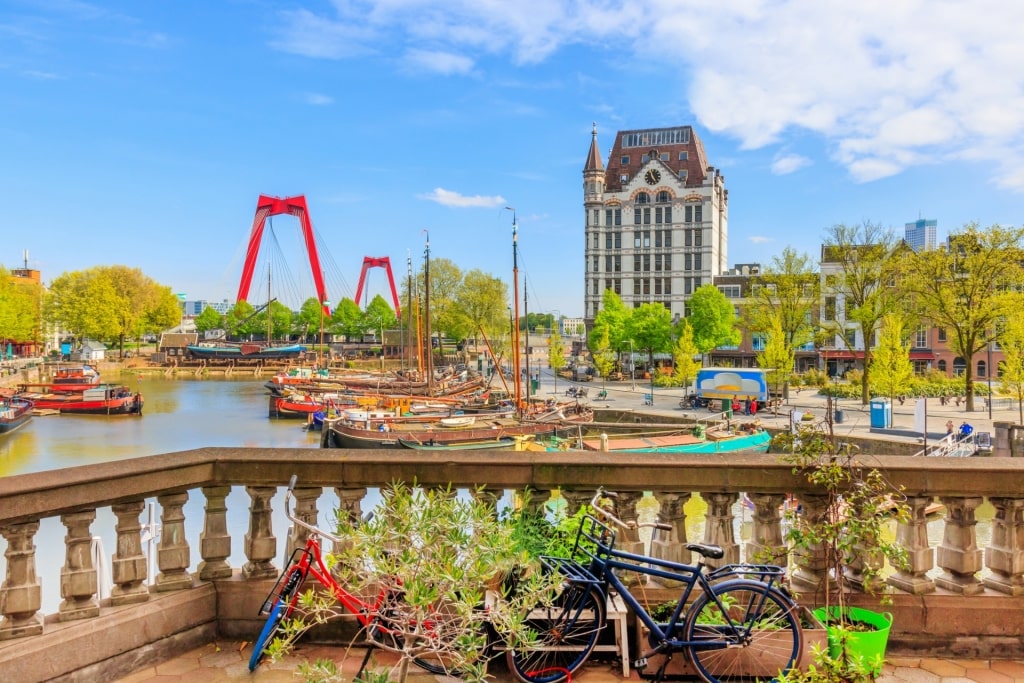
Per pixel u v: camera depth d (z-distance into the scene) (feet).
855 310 177.58
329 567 15.52
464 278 318.04
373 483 16.20
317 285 407.85
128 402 204.03
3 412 167.43
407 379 262.47
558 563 14.07
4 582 13.64
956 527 16.19
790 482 16.15
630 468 16.15
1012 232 151.02
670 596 15.81
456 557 12.19
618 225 346.74
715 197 348.38
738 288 322.75
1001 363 145.59
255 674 14.60
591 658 15.06
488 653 14.48
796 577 16.58
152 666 14.96
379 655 15.40
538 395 223.30
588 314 349.61
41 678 13.38
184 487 15.84
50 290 396.57
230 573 16.72
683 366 218.38
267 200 407.23
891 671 15.11
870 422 142.10
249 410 218.79
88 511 14.53
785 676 13.89
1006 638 15.75
